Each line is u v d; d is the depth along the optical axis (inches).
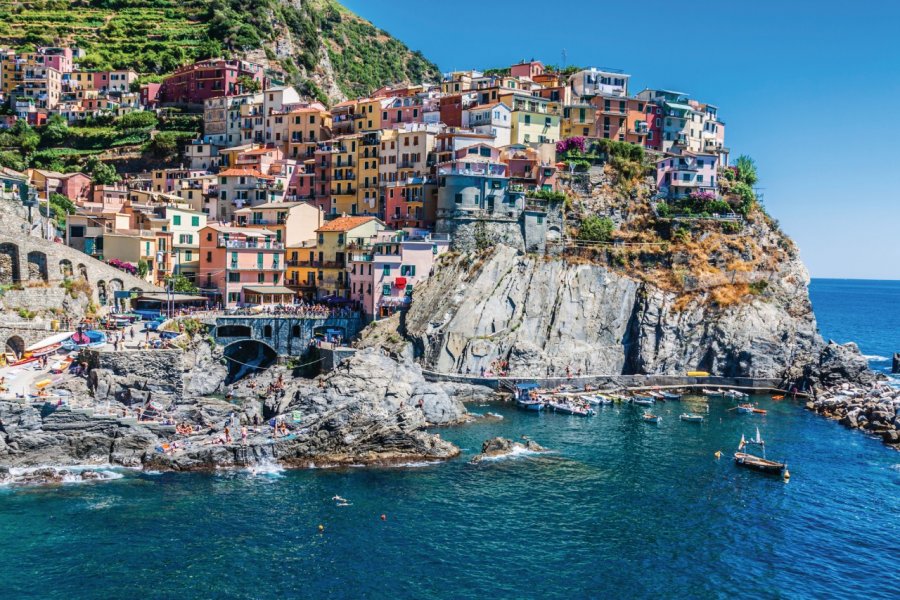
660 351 6156.5
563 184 6707.7
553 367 5861.2
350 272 5984.3
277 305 5718.5
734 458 4254.4
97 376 4136.3
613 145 7076.8
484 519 3363.7
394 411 4197.8
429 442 4126.5
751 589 2878.9
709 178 7032.5
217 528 3174.2
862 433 4904.0
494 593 2778.1
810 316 6624.0
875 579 2977.4
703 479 3944.4
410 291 5826.8
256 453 3863.2
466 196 6146.7
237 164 7760.8
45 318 4859.7
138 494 3464.6
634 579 2915.8
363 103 7751.0
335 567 2913.4
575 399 5497.1
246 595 2711.6
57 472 3604.8
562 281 6058.1
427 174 6688.0
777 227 7012.8
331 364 5172.2
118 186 7691.9
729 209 6855.3
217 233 5959.6
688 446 4500.5
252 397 4749.0
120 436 3848.4
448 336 5600.4
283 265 6067.9
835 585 2925.7
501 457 4160.9
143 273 5782.5
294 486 3629.4
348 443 4005.9
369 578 2849.4
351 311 5767.7
